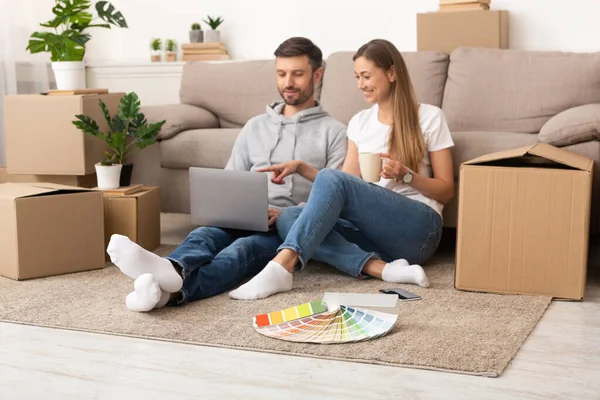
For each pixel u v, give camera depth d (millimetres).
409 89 2623
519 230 2311
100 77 4461
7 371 1790
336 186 2381
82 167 3027
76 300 2320
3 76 3982
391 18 3965
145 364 1819
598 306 2250
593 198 2650
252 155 2846
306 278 2533
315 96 3602
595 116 2592
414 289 2396
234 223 2506
